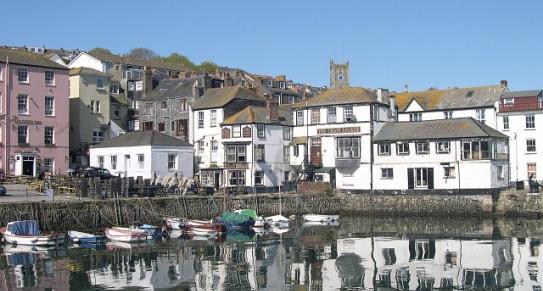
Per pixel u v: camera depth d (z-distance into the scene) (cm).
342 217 6141
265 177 6800
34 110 6506
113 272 3100
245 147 6762
